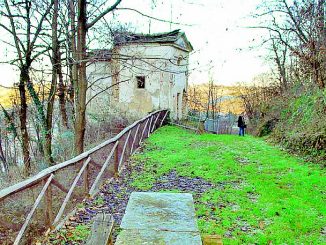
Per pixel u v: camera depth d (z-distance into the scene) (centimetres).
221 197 694
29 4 1126
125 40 1306
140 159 1073
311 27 1230
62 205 571
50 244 485
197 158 1075
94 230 312
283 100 1609
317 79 1201
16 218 461
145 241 280
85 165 679
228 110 3884
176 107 2398
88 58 968
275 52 1855
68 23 1175
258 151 1216
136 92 2147
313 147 1046
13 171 1219
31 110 1381
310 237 510
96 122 1983
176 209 352
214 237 365
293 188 750
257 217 586
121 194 737
